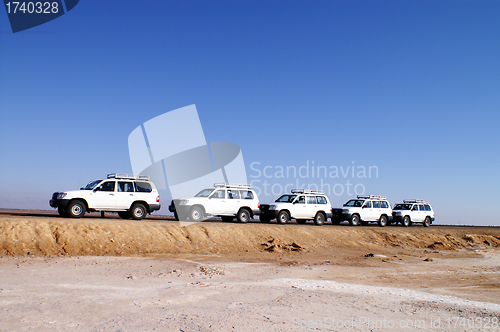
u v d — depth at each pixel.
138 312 6.09
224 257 13.44
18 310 5.82
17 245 11.43
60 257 11.25
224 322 5.76
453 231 25.66
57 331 4.96
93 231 13.27
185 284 8.59
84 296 6.98
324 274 10.98
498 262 15.90
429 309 7.22
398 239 20.64
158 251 13.48
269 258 13.77
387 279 10.68
